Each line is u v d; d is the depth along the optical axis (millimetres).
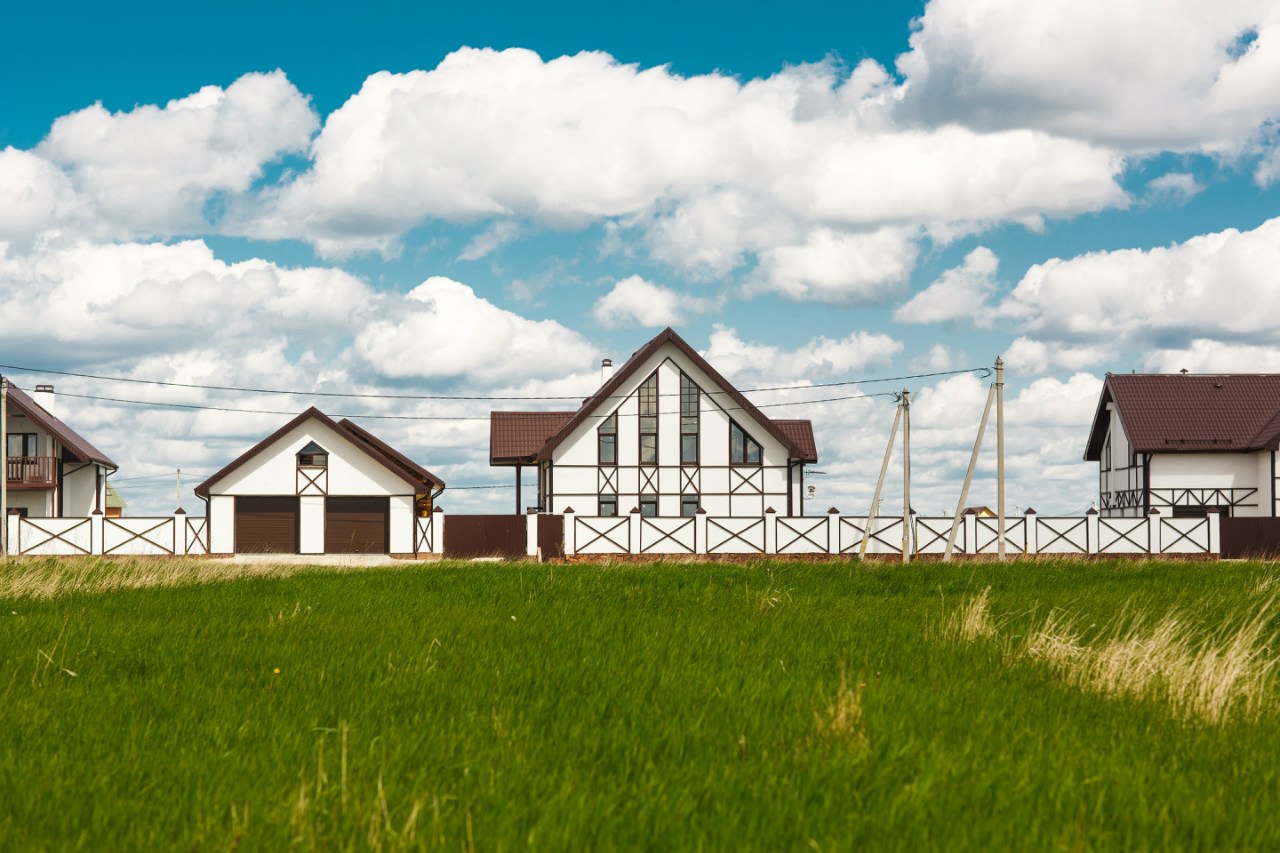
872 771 4703
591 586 15305
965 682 7090
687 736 5402
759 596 13609
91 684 6992
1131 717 6137
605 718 5926
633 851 3744
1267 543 36000
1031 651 8297
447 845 3793
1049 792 4457
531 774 4664
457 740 5293
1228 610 11562
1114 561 20422
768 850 3785
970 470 29531
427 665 7641
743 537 35562
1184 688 6586
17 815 4152
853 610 11984
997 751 5156
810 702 6129
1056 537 34531
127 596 14109
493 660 7922
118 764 4859
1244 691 6582
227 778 4613
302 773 4559
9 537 37812
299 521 39875
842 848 3754
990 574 17562
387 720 5828
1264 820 4227
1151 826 4109
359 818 4043
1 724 5680
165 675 7305
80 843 3805
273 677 7180
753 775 4684
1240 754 5324
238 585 16141
